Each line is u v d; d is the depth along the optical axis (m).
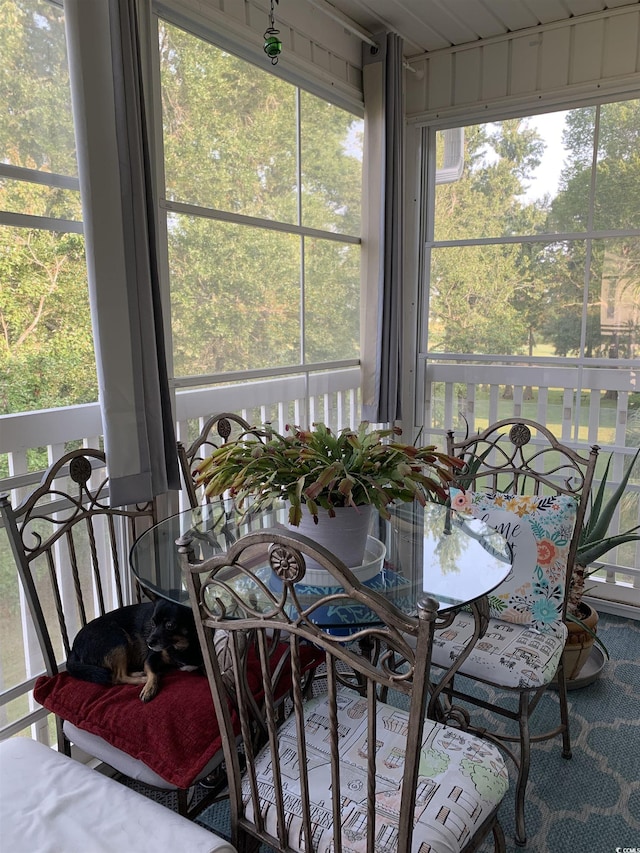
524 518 1.79
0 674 1.66
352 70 2.83
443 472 1.31
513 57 2.81
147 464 1.74
